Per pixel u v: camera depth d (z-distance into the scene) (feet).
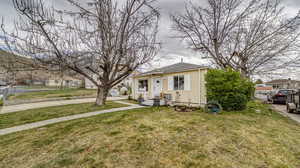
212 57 43.01
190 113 24.71
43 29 23.61
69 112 27.20
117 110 28.63
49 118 22.89
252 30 36.47
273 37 33.91
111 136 14.14
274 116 24.34
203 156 10.21
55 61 25.54
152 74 41.68
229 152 10.77
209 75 27.99
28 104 38.55
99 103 33.76
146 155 10.47
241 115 23.18
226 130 15.55
